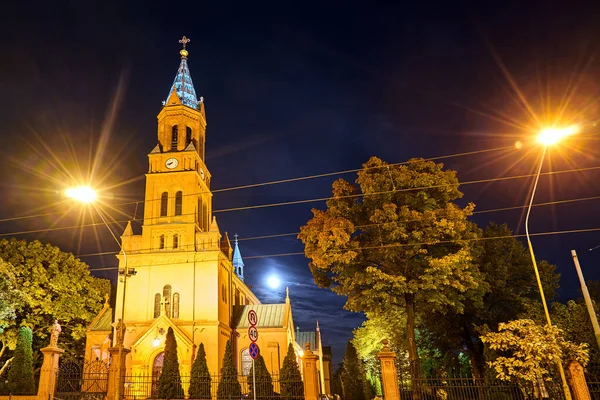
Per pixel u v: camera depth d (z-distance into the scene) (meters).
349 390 48.19
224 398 31.12
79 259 45.31
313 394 24.08
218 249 44.31
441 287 25.27
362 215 29.34
